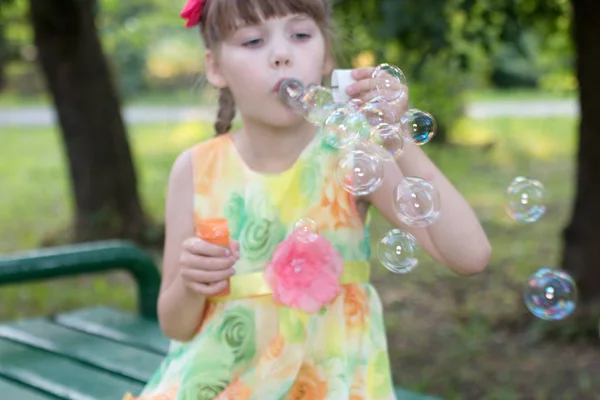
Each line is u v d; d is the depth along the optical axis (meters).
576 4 3.98
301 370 1.57
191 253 1.46
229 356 1.60
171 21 10.19
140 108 17.89
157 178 9.66
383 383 1.60
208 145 1.73
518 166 10.36
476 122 15.17
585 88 4.01
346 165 1.52
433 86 10.07
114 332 2.68
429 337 4.20
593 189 4.04
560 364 3.71
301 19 1.57
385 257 1.61
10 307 4.84
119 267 2.78
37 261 2.60
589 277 4.04
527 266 5.59
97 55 5.88
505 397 3.32
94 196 5.91
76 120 5.88
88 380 2.23
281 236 1.63
